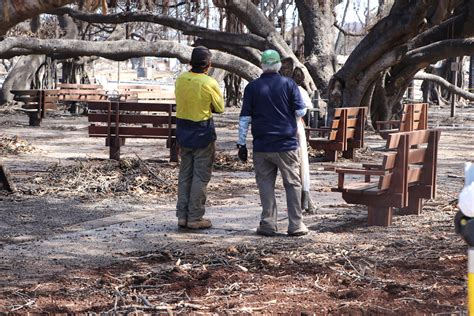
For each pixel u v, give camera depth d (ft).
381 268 26.35
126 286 24.04
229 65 95.50
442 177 53.62
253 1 95.71
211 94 33.50
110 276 25.14
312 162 65.05
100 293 23.21
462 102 177.17
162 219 36.88
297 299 22.44
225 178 52.47
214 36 93.86
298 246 30.53
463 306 21.52
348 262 27.12
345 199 35.17
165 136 60.54
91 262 27.73
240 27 98.27
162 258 28.19
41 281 24.75
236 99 157.28
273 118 32.32
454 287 23.61
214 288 23.72
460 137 92.89
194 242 31.53
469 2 87.25
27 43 98.12
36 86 137.39
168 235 32.96
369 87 88.28
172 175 49.26
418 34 83.61
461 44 88.63
